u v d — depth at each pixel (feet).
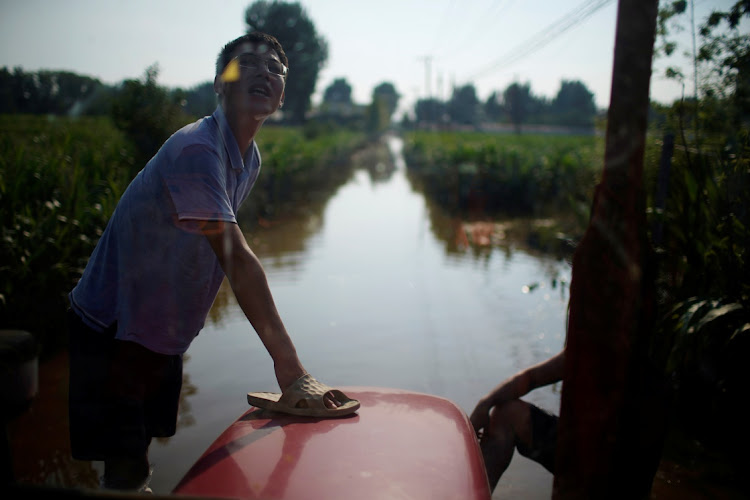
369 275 20.34
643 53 3.67
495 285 18.89
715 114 10.23
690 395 9.30
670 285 10.23
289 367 4.47
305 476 3.34
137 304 5.21
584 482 4.28
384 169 101.24
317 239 28.76
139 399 5.40
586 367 4.14
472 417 6.09
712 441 8.72
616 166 3.85
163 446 8.68
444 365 11.89
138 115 26.78
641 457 4.83
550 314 15.55
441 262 22.94
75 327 5.42
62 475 8.04
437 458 3.63
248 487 3.23
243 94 5.07
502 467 5.83
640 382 4.51
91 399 5.34
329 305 16.44
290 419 4.21
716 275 9.34
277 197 44.04
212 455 3.66
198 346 12.98
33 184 16.83
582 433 4.22
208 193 4.66
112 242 5.24
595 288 4.01
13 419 9.58
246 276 4.59
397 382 11.02
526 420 5.91
